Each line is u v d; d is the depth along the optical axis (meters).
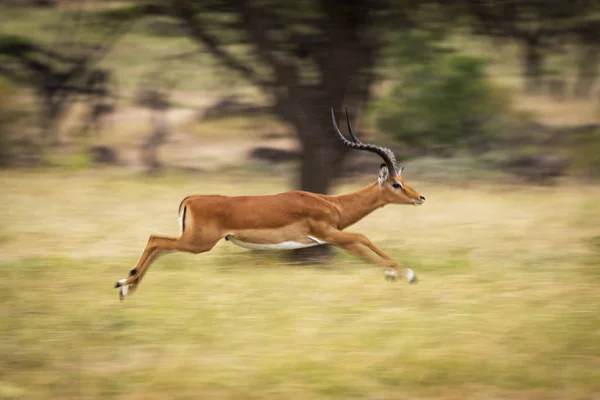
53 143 60.38
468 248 30.56
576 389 15.61
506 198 44.84
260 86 28.53
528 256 28.86
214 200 22.27
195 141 64.31
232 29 27.23
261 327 19.66
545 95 57.00
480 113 55.09
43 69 44.22
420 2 26.00
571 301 22.06
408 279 23.34
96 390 15.66
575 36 27.94
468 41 29.70
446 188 49.16
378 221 37.50
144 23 30.95
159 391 15.64
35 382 16.05
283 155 59.16
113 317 20.33
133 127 67.38
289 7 25.91
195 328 19.52
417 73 52.56
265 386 15.84
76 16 31.83
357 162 54.19
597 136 52.41
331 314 20.78
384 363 17.00
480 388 15.71
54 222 36.12
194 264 27.31
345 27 26.78
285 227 22.69
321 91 27.41
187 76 42.62
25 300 22.08
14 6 33.31
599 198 43.97
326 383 15.93
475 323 19.92
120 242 31.58
